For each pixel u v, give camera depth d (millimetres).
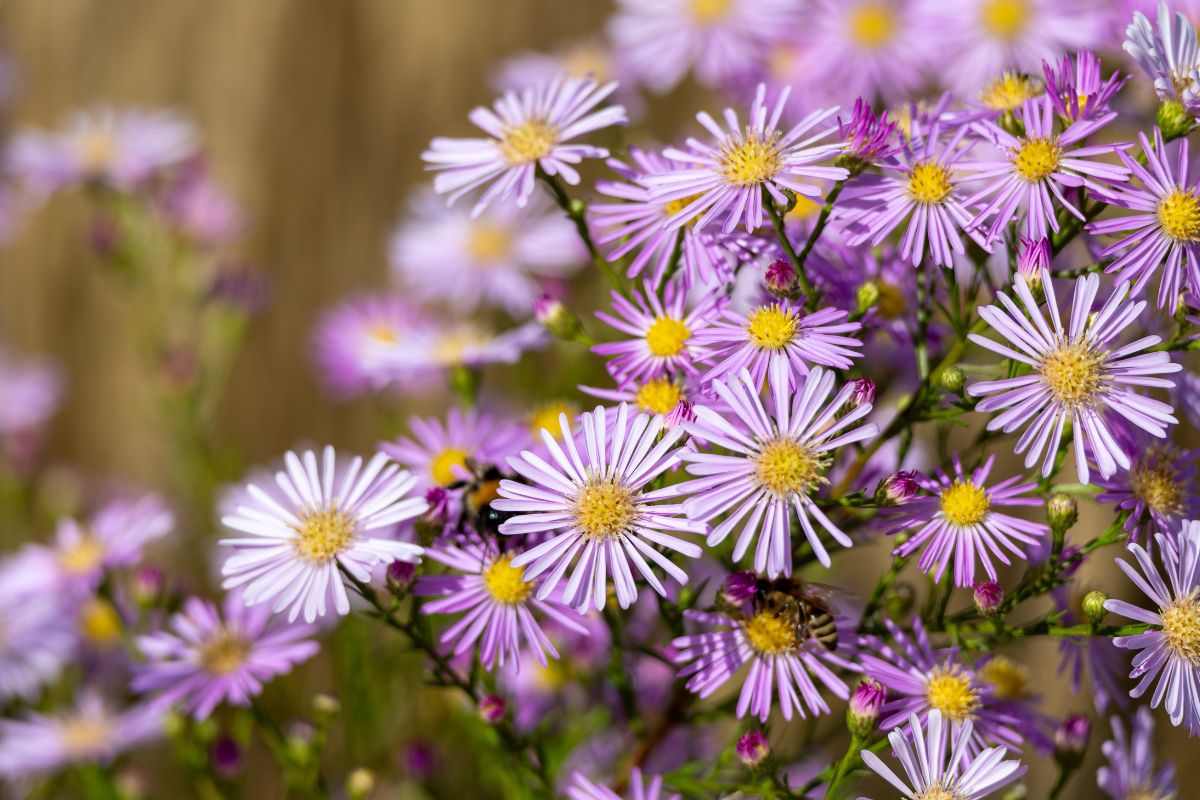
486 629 478
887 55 584
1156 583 461
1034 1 565
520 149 488
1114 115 463
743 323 470
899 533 473
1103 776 493
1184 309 462
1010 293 473
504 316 623
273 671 507
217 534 634
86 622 597
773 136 471
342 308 653
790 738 579
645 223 482
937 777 460
